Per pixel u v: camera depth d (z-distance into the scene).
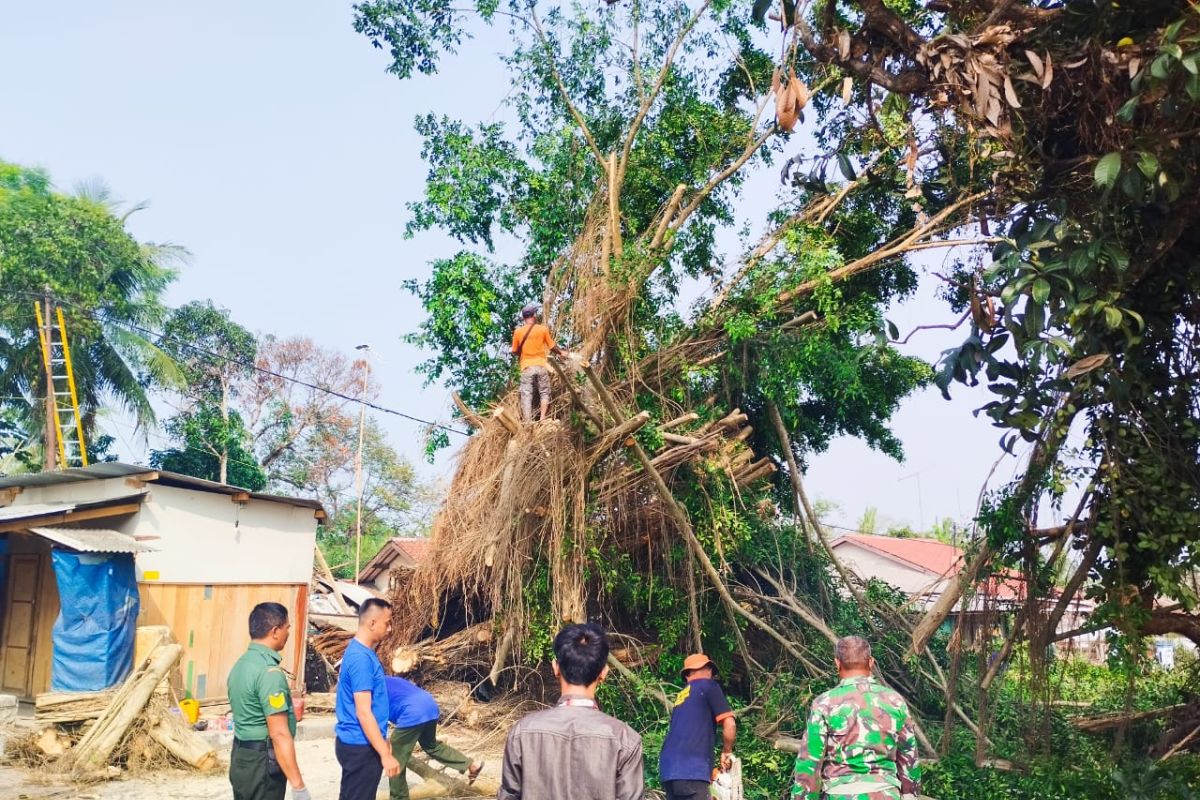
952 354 9.12
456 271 16.56
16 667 14.59
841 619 15.87
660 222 15.92
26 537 14.92
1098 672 12.90
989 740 12.21
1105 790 9.78
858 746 4.93
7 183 30.11
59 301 28.11
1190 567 9.27
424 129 18.06
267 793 5.88
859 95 11.93
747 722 13.38
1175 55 6.88
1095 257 7.99
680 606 14.46
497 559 13.20
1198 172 8.13
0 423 32.25
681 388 14.59
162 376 30.52
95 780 10.62
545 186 17.55
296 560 16.94
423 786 9.69
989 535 10.40
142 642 13.44
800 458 18.78
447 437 15.35
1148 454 9.22
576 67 18.11
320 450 43.59
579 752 3.76
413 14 17.69
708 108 17.84
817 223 15.62
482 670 15.57
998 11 8.38
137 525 14.60
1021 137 8.70
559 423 13.51
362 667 6.27
